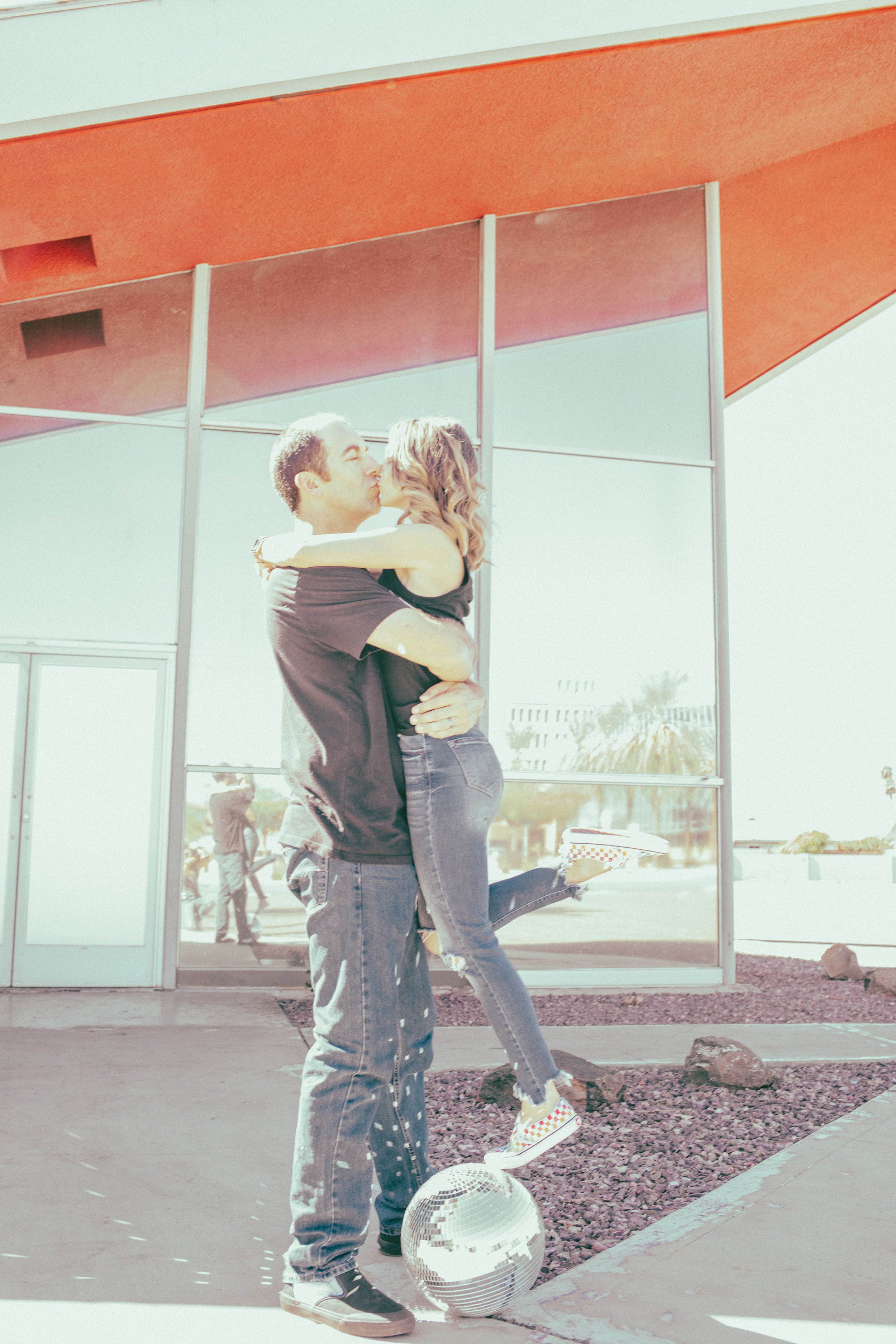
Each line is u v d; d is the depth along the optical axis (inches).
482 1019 213.3
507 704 266.8
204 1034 185.9
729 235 329.7
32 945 244.8
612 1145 120.2
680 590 282.0
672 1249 88.4
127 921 249.4
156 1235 89.4
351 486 84.7
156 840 253.1
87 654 254.8
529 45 223.6
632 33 226.4
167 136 216.7
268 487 265.0
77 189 225.9
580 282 287.9
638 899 265.6
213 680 255.3
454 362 280.4
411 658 75.9
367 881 77.1
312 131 227.1
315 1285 74.2
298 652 78.4
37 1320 72.4
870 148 291.0
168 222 246.2
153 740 256.2
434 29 221.1
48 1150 112.3
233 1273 82.0
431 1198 76.8
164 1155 112.1
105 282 263.9
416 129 236.2
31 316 260.5
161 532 261.6
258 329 269.9
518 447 277.7
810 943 388.5
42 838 248.5
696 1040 156.2
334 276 275.9
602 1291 79.7
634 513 282.5
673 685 277.7
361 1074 76.0
